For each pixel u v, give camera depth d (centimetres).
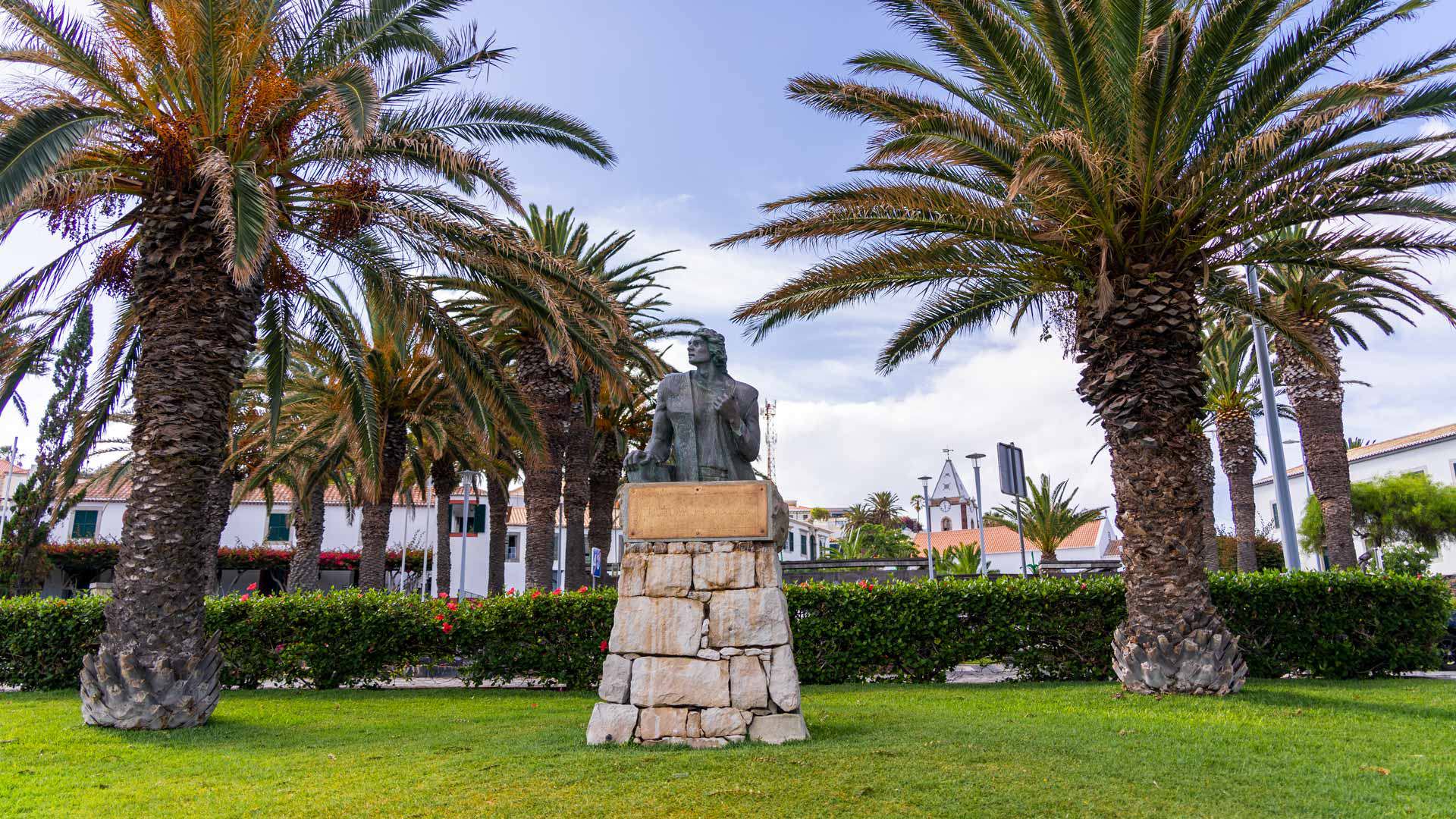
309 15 1099
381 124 1123
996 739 687
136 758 704
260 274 1028
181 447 932
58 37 969
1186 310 1034
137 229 1079
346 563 4034
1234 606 1216
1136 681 1002
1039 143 855
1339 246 1048
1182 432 1038
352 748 738
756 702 688
